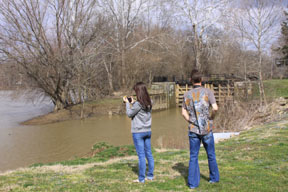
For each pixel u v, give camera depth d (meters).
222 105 20.61
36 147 18.19
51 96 31.14
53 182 5.76
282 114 16.69
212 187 4.91
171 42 43.56
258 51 23.28
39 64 28.25
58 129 24.11
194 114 4.79
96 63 33.78
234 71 34.38
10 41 26.84
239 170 5.97
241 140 9.97
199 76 4.83
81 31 30.86
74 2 30.03
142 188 4.99
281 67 39.41
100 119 28.67
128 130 23.22
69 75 30.58
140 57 40.41
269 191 4.62
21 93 29.91
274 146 8.09
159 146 15.68
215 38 38.00
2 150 17.59
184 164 7.09
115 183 5.43
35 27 27.62
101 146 13.06
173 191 4.79
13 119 29.06
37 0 27.41
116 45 38.56
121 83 39.47
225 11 31.77
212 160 5.06
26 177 6.44
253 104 20.33
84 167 7.70
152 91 35.41
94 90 34.72
